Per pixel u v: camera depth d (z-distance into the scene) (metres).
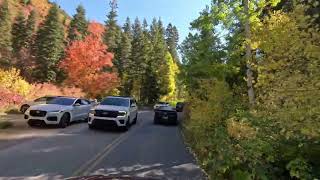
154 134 20.59
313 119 6.52
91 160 11.89
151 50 86.31
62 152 13.07
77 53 51.81
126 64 84.69
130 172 10.55
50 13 75.62
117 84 60.47
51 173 9.95
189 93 20.20
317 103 6.33
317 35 7.06
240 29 16.86
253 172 7.38
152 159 12.71
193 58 22.92
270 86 7.93
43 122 20.30
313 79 6.50
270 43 7.79
